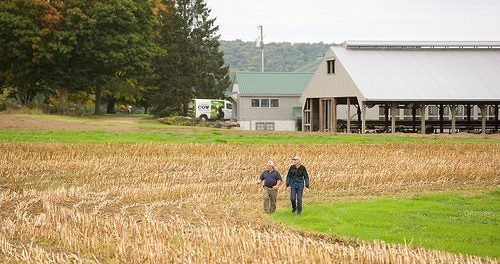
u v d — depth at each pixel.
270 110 101.19
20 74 93.81
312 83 88.06
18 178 40.75
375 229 26.84
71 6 92.19
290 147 55.03
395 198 35.31
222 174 43.28
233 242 22.70
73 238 23.52
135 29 97.31
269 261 20.27
